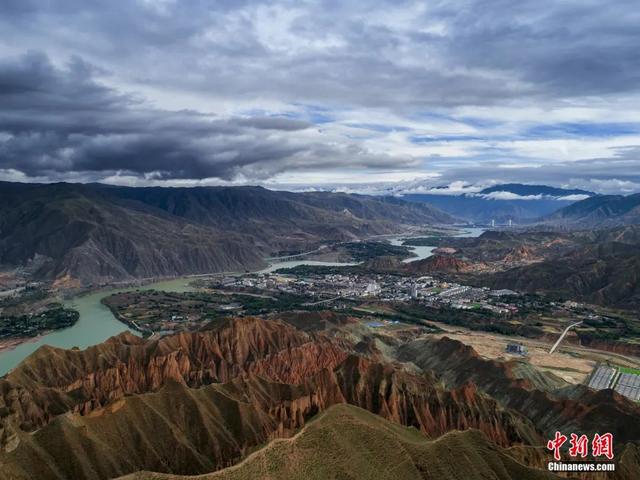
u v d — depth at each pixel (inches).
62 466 4975.4
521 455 5836.6
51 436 5162.4
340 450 4778.5
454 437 5383.9
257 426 6368.1
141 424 5871.1
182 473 5600.4
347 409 5511.8
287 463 4473.4
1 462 4630.9
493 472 5142.7
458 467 5059.1
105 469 5157.5
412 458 5007.4
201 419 6171.3
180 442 5826.8
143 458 5580.7
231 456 5935.0
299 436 4795.8
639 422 6796.3
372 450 4931.1
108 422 5689.0
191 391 6525.6
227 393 6879.9
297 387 7234.3
